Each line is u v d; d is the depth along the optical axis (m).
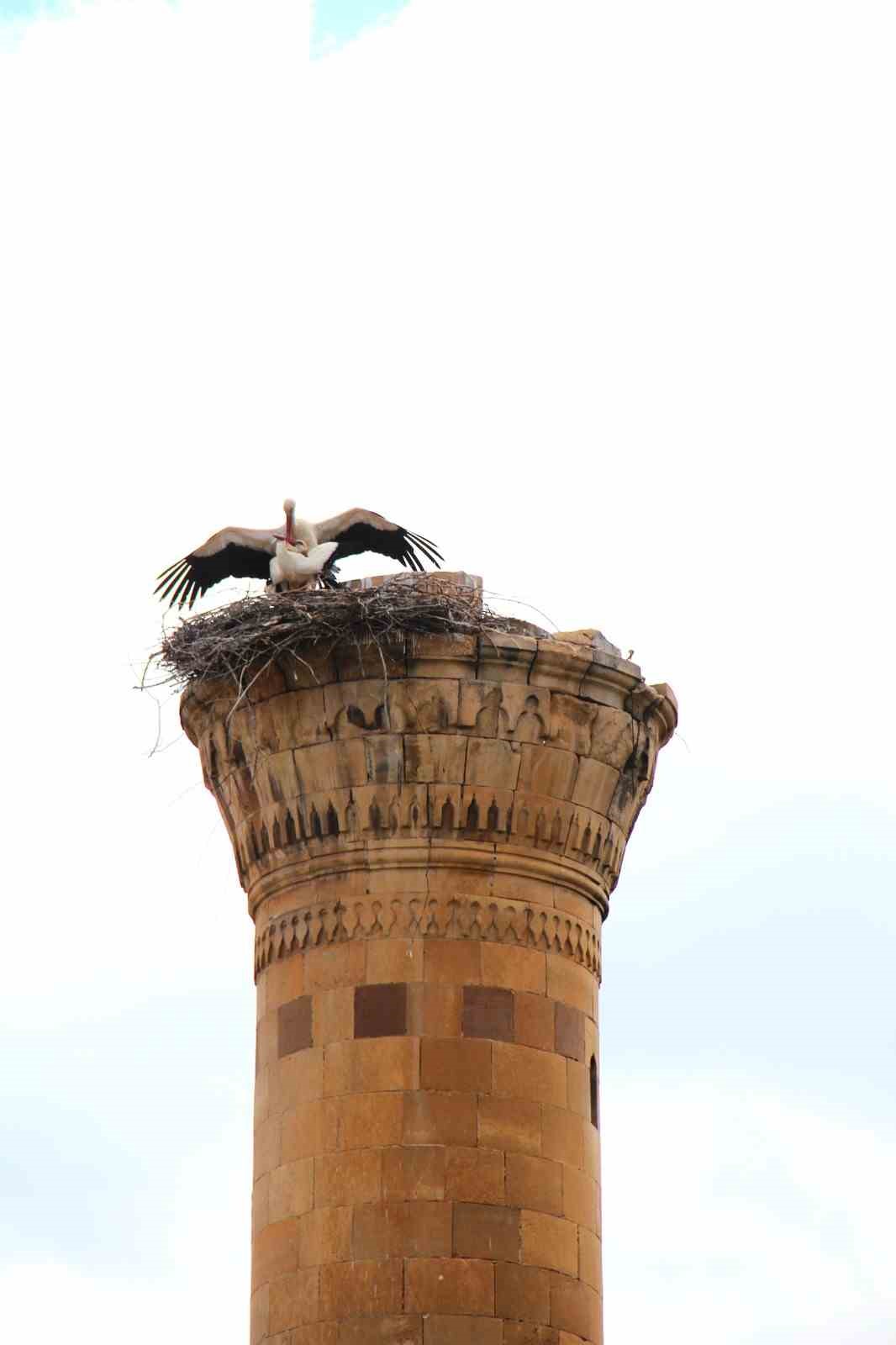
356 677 71.19
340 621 70.69
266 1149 70.56
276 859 72.56
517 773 71.44
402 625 70.75
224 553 77.88
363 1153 68.94
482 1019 70.19
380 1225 68.31
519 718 71.44
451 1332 67.44
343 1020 70.31
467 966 70.50
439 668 71.00
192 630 72.56
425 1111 69.25
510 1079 69.88
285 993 71.62
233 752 73.31
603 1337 69.94
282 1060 70.94
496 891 71.25
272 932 72.50
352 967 70.69
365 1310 67.69
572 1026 71.38
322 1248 68.44
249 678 72.31
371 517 78.88
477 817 71.19
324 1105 69.75
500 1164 69.06
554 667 71.56
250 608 71.62
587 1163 70.56
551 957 71.56
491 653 71.06
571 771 72.00
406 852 71.00
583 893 72.75
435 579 72.25
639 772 73.75
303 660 71.25
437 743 71.00
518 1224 68.75
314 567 75.19
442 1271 67.88
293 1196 69.44
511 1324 67.88
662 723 74.25
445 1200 68.50
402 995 70.19
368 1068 69.69
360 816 71.31
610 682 72.50
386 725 71.06
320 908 71.44
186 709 74.44
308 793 71.81
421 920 70.69
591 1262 69.75
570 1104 70.56
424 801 71.00
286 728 72.00
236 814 73.81
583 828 72.38
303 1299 68.31
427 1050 69.69
